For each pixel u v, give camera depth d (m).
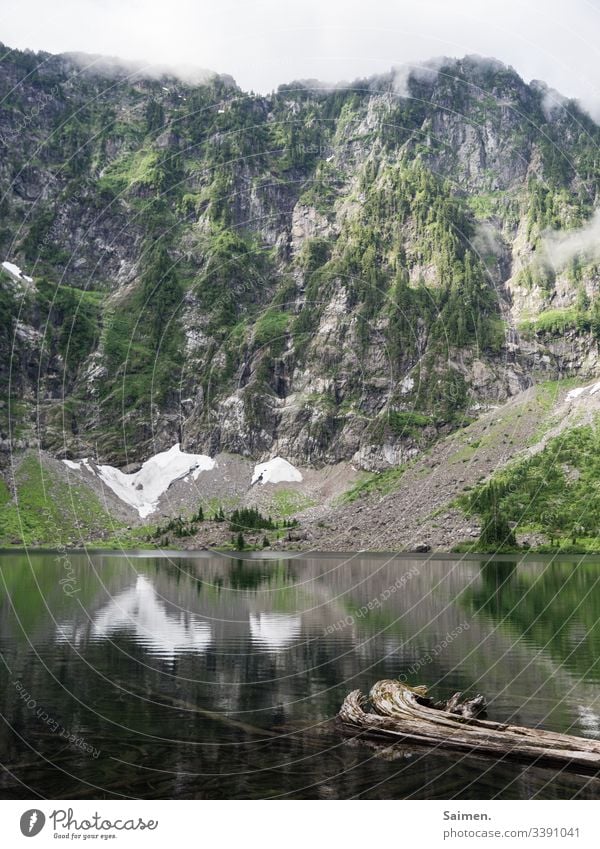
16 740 23.00
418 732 23.06
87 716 25.61
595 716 25.36
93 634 44.22
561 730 23.73
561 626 48.25
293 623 50.81
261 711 26.39
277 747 22.50
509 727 23.16
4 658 35.91
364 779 20.00
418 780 19.95
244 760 21.25
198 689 29.69
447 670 33.28
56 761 21.17
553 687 29.72
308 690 29.55
